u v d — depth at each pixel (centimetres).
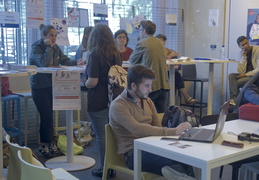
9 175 188
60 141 392
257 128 234
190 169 226
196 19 621
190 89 630
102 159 319
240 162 249
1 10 413
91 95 309
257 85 299
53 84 315
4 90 384
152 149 192
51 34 376
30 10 419
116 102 238
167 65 434
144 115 246
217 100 605
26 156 169
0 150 252
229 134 217
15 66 271
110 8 531
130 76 234
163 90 405
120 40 472
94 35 305
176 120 246
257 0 554
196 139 199
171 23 579
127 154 240
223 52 558
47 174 141
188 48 636
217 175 331
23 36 438
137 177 206
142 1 573
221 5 587
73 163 355
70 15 462
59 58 399
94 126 315
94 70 299
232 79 538
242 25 571
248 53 536
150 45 391
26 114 408
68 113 348
